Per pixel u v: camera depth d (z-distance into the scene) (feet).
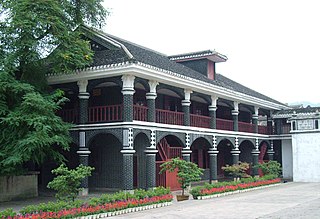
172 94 90.63
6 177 67.31
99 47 75.15
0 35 61.52
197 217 44.39
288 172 118.01
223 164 116.06
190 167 65.67
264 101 110.63
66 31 63.41
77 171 49.75
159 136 73.51
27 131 59.77
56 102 68.64
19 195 69.36
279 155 120.57
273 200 60.80
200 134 85.87
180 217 44.65
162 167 70.44
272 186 89.35
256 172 109.29
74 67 67.05
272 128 118.83
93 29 71.36
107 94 79.61
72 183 49.55
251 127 109.40
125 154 66.85
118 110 72.28
